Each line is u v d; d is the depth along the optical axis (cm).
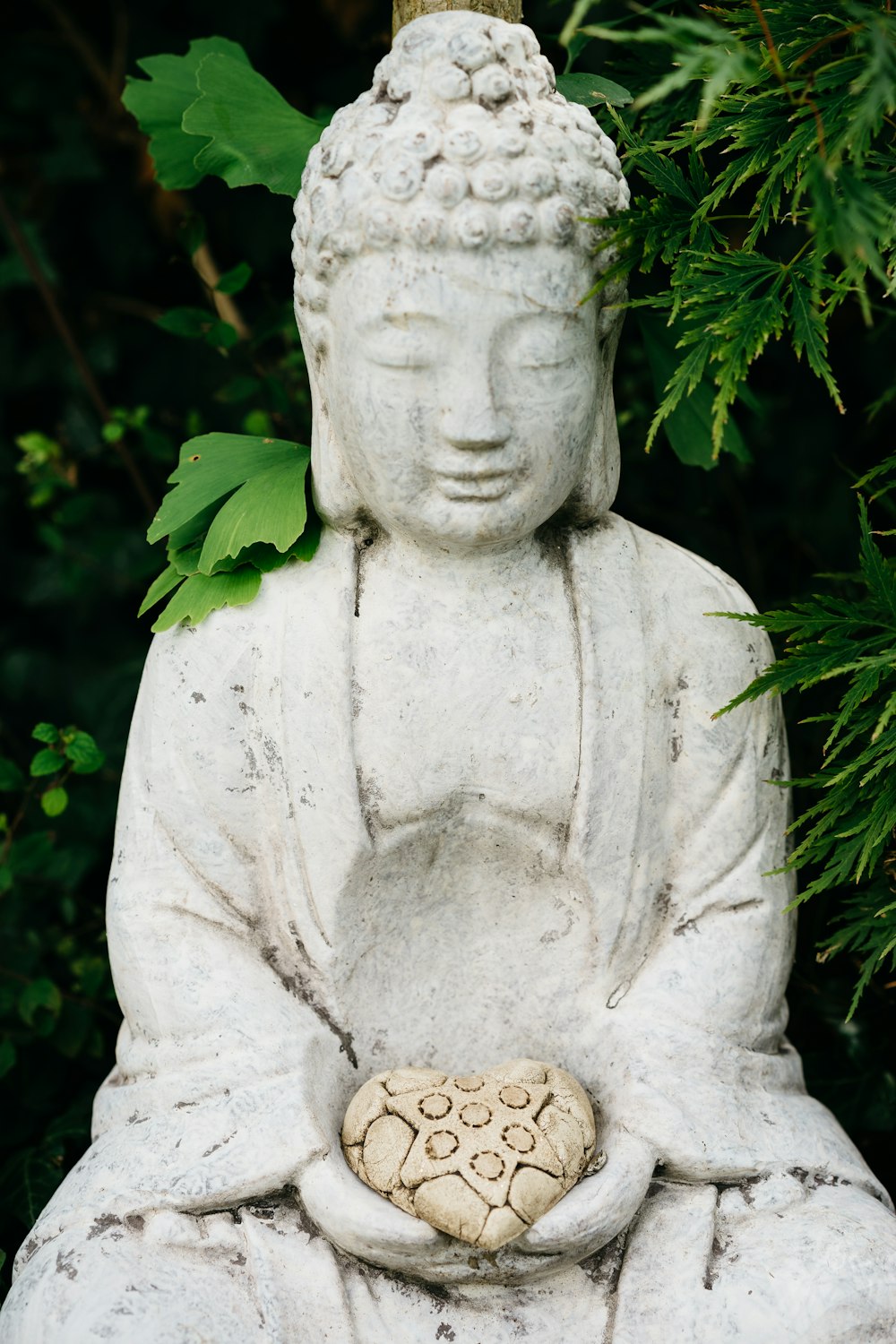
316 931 229
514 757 224
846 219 184
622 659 226
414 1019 238
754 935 233
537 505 215
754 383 384
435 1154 209
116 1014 333
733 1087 226
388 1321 212
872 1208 221
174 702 230
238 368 379
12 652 427
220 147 252
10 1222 292
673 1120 219
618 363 365
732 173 216
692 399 277
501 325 203
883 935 236
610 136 264
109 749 387
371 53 371
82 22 414
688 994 229
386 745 223
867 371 375
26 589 427
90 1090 319
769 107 214
